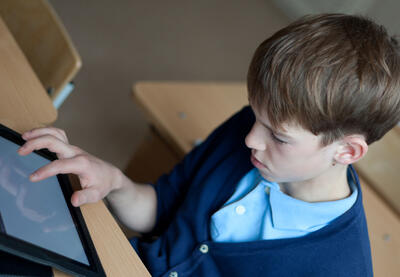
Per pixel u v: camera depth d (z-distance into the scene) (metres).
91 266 0.63
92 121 2.19
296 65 0.60
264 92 0.63
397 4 2.93
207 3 3.38
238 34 3.16
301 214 0.75
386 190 1.23
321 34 0.61
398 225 1.14
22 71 0.97
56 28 1.20
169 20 3.09
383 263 1.03
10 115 0.84
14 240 0.54
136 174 1.48
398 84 0.62
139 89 1.32
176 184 1.00
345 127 0.63
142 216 0.96
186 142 1.21
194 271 0.82
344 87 0.59
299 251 0.75
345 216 0.73
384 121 0.65
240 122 0.95
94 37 2.73
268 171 0.74
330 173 0.73
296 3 3.46
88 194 0.71
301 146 0.66
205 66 2.80
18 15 1.27
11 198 0.60
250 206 0.81
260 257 0.76
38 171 0.66
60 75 1.19
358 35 0.61
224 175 0.90
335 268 0.73
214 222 0.82
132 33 2.86
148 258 0.88
